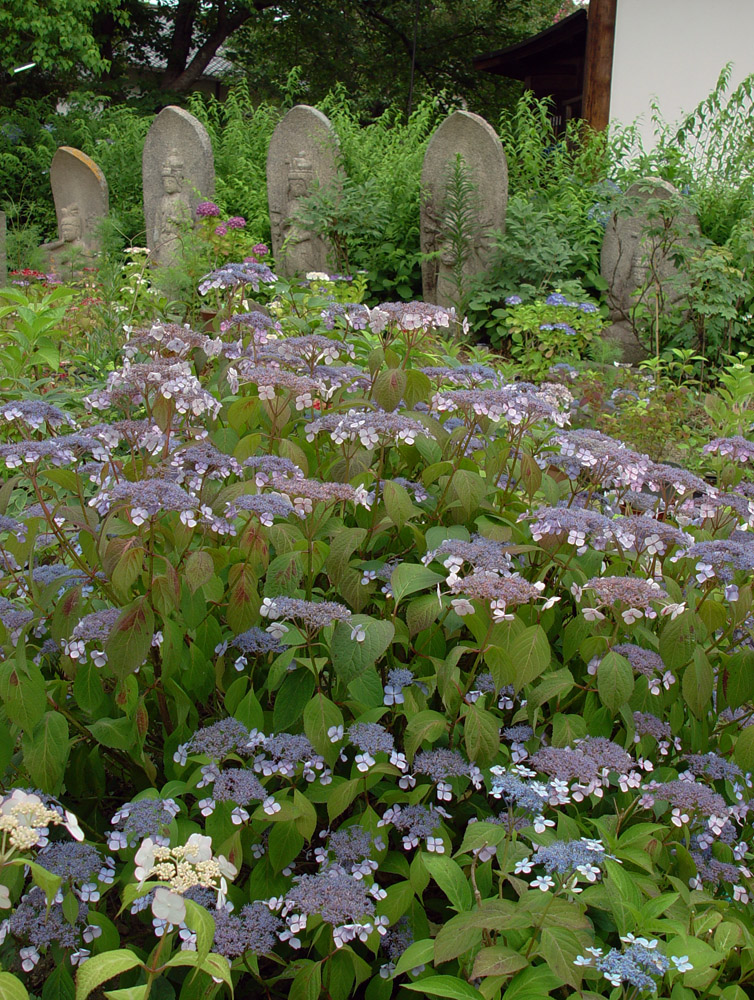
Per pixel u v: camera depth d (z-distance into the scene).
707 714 2.10
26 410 1.92
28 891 1.65
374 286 8.88
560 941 1.34
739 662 1.94
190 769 1.80
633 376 5.66
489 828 1.53
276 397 2.32
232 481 2.21
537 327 6.09
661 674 1.96
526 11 29.53
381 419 2.01
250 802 1.63
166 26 24.64
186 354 2.54
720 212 8.10
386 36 27.14
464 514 2.13
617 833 1.70
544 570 2.00
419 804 1.72
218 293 4.47
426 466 2.41
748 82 9.07
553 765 1.64
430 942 1.44
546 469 2.56
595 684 1.90
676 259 6.85
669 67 12.47
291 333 3.48
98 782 1.84
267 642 1.82
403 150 10.38
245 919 1.51
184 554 1.81
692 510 2.43
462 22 27.39
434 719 1.68
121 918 1.85
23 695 1.56
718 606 1.95
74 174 11.15
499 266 7.96
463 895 1.47
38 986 1.64
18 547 1.85
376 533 2.14
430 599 1.81
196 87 26.11
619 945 1.65
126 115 15.76
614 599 1.83
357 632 1.66
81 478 2.06
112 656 1.59
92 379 4.86
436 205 8.55
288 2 24.36
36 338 3.76
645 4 12.40
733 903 1.76
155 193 10.34
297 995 1.46
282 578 1.82
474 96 28.31
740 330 7.15
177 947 1.63
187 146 10.11
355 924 1.44
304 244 9.30
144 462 2.02
